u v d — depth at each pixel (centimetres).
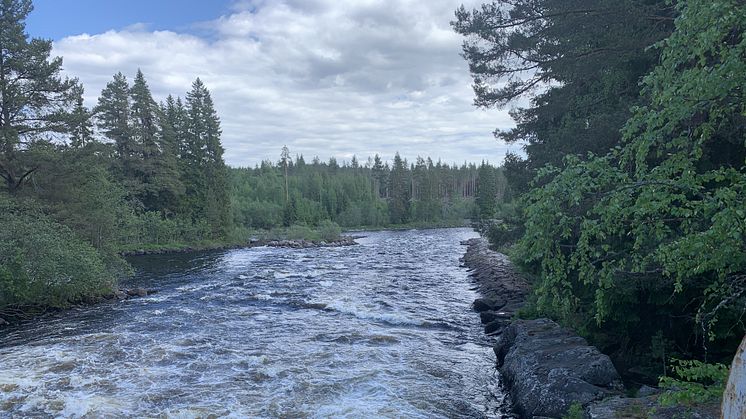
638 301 853
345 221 9088
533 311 1305
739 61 387
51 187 2333
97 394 846
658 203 437
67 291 1709
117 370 981
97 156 2589
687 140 482
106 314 1588
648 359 901
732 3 396
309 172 12662
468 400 841
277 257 3706
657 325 904
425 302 1758
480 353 1132
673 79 457
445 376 961
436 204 9981
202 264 3186
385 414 754
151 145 4700
